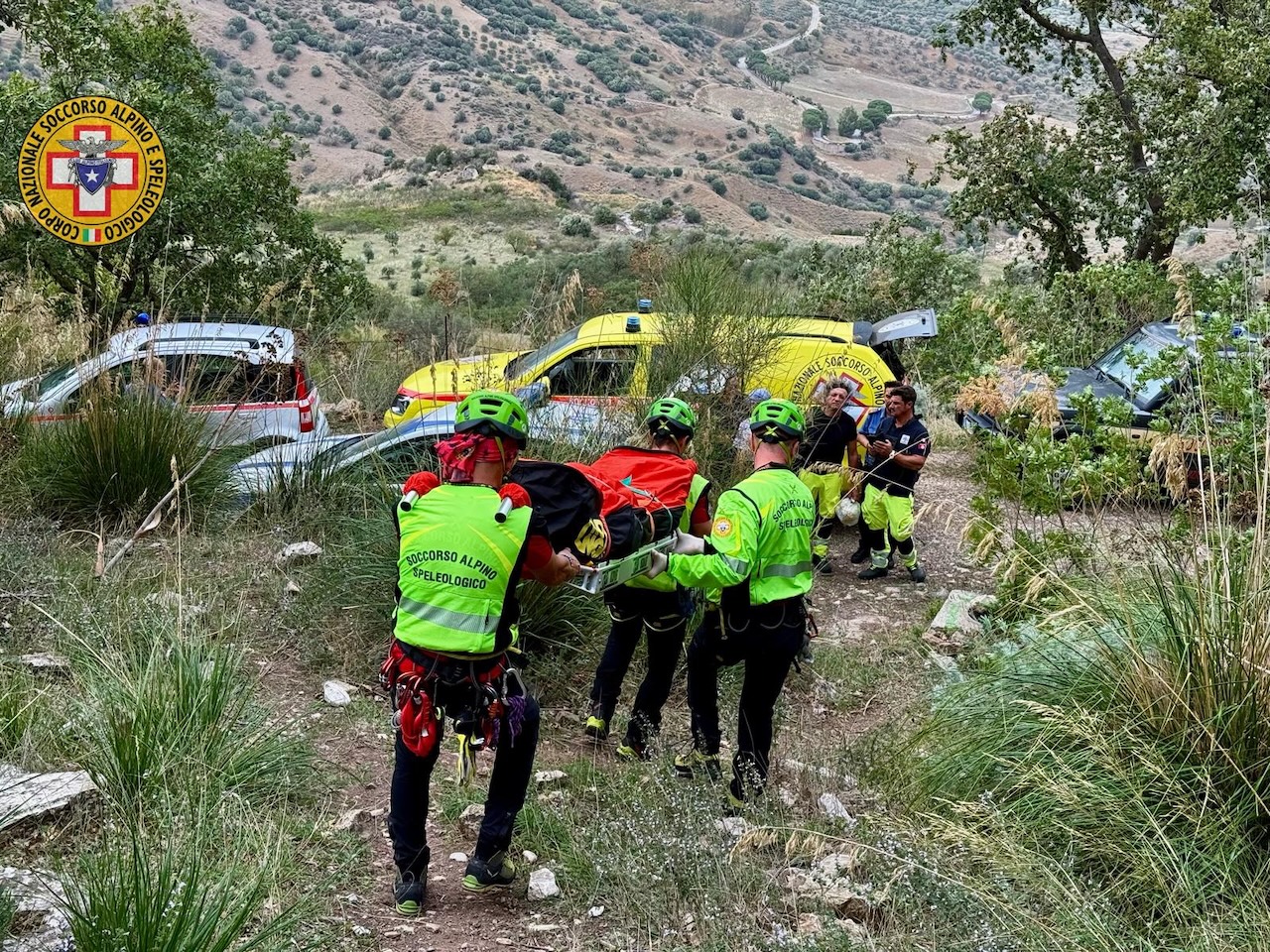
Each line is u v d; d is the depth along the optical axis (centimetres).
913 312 1166
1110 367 1327
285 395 1010
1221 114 1878
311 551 775
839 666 755
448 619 400
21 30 1591
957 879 412
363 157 17062
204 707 500
